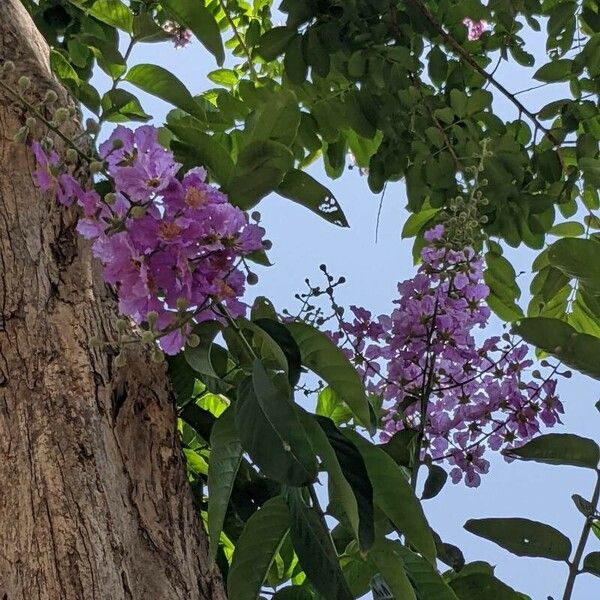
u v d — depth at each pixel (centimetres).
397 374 128
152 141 101
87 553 85
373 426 114
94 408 94
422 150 169
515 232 177
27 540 85
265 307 122
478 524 115
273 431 91
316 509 101
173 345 103
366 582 111
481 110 171
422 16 175
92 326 100
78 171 105
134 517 92
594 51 171
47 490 87
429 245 126
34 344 96
